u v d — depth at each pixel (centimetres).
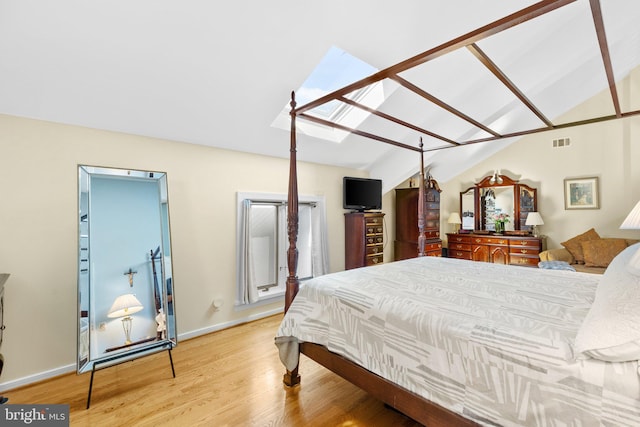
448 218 589
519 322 118
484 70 298
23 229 203
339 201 432
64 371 214
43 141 210
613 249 387
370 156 427
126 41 178
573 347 97
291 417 166
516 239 479
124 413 171
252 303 324
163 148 267
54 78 186
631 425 81
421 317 132
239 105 255
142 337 211
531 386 97
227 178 309
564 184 471
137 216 225
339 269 430
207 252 293
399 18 212
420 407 125
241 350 253
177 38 185
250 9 181
